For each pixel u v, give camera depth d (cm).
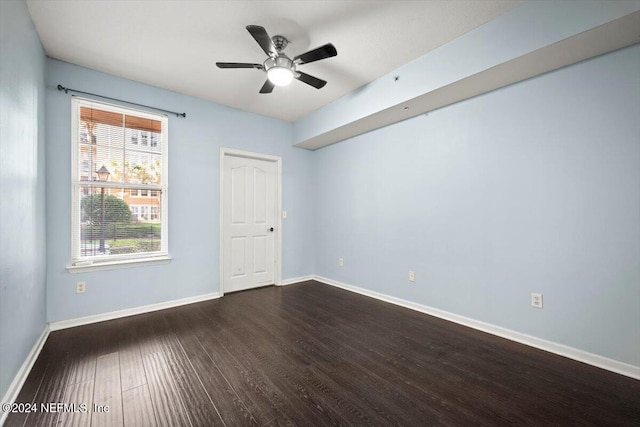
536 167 229
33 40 211
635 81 186
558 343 217
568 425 145
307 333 255
